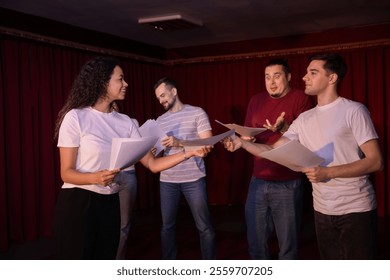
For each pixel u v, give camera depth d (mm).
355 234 2311
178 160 2547
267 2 4902
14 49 5016
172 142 3170
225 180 7344
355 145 2334
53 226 2172
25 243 5121
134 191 3594
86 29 5965
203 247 3516
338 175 2223
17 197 5082
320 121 2400
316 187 2434
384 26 6051
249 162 7109
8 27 4926
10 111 4988
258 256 3248
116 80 2229
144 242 4934
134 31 6258
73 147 2117
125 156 2027
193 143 2535
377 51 6172
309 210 6566
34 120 5289
